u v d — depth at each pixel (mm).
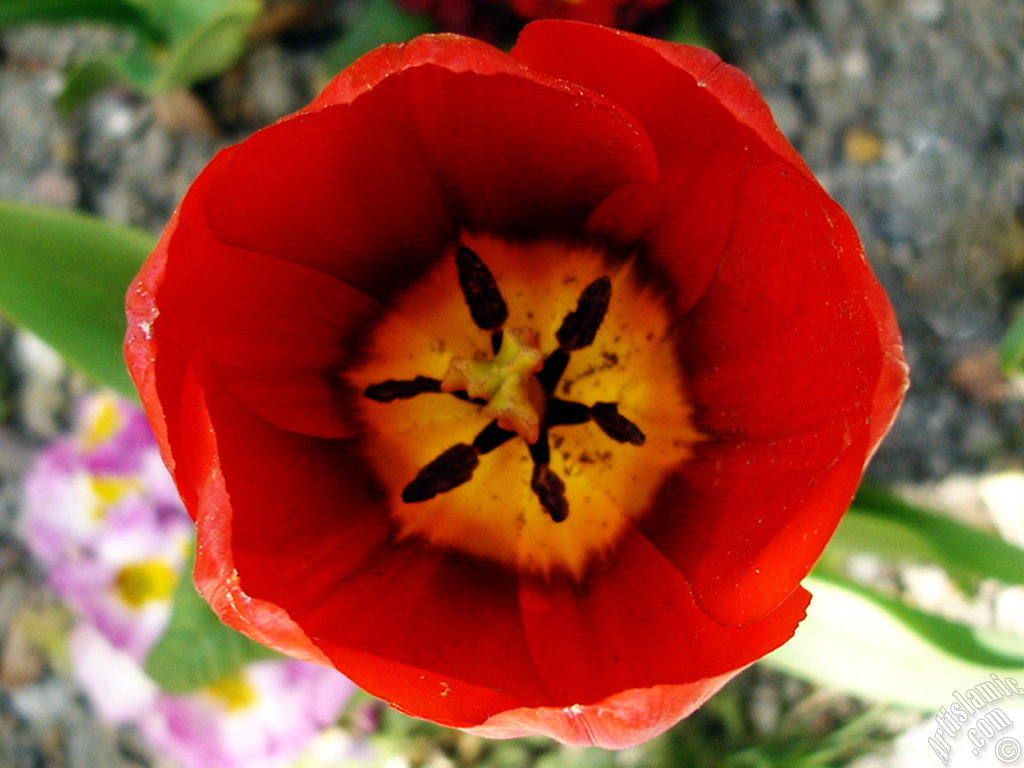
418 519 122
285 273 114
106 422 183
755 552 102
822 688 214
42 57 250
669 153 111
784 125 240
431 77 103
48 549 183
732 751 204
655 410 125
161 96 240
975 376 226
